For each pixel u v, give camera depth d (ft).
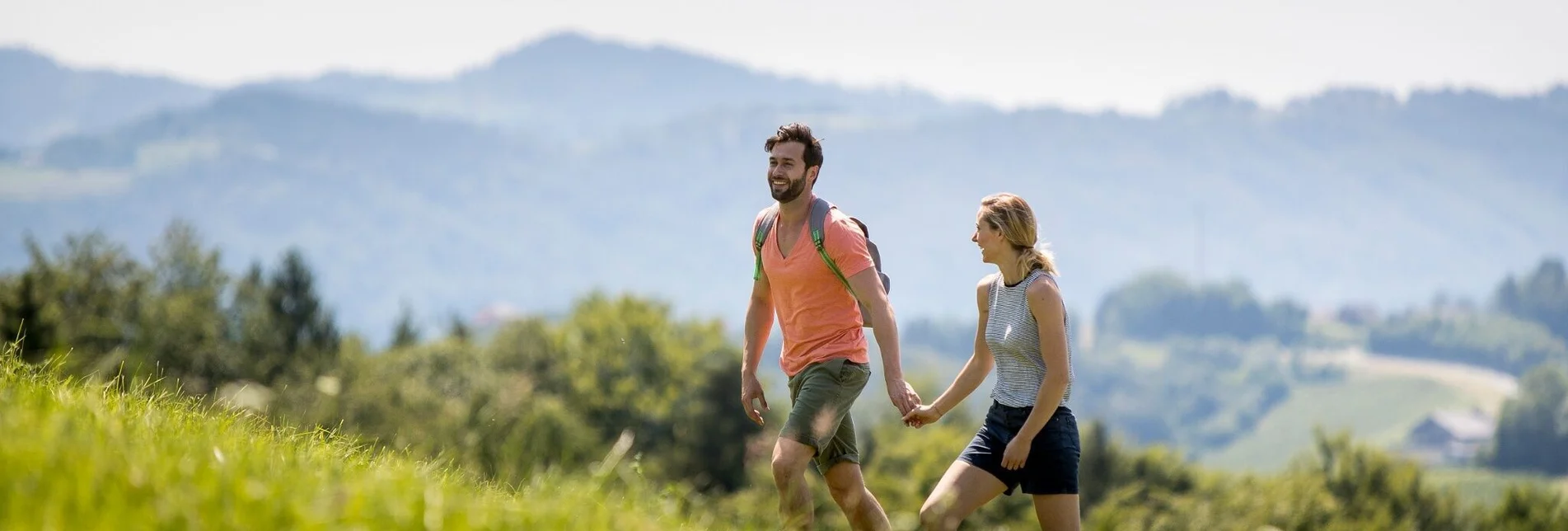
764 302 55.26
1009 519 201.46
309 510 25.35
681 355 440.45
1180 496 325.21
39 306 250.16
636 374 431.43
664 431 404.57
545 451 54.03
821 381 50.21
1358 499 382.63
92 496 24.29
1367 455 394.93
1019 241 50.26
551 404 245.24
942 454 268.41
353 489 27.55
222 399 46.32
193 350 338.13
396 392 301.84
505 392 323.98
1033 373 50.49
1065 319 49.70
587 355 435.12
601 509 32.55
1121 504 275.39
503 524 28.12
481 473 46.85
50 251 325.21
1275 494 324.39
